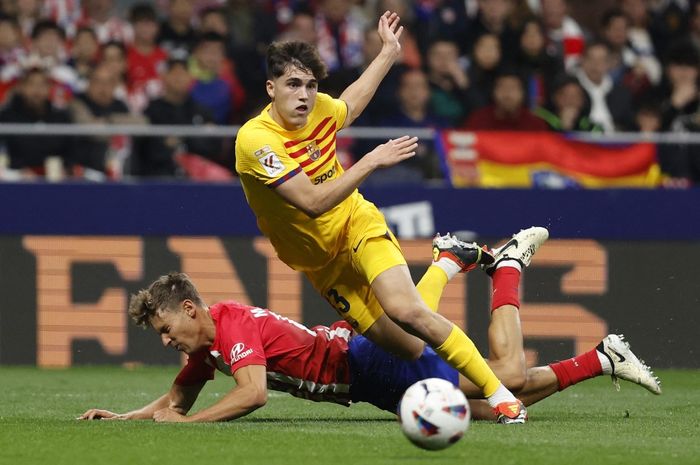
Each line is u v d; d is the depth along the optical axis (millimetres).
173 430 21922
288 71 23141
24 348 40406
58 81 48312
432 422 18438
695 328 39938
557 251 40125
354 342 24500
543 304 39969
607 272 40062
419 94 45500
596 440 20906
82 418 24000
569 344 39875
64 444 20250
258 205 24172
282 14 52094
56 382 35250
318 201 22859
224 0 53812
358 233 23781
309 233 23891
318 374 24172
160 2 56000
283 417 25766
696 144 42719
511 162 41844
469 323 39781
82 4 52500
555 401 29984
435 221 40344
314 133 24203
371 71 25984
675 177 42500
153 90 49219
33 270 40406
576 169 41906
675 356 39875
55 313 40406
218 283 40312
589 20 56812
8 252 40469
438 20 50500
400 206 40281
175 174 42625
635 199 40156
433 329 22875
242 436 21172
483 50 47625
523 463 18234
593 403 29516
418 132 42031
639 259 40125
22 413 26922
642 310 39969
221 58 47500
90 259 40406
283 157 23203
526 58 48469
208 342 23641
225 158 43000
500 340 24875
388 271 23156
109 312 40375
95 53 49000
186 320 23375
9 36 49594
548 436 21344
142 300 23641
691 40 53250
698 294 40000
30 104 44062
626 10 53062
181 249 40375
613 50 50969
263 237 40344
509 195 40375
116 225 40406
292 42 23344
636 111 48531
